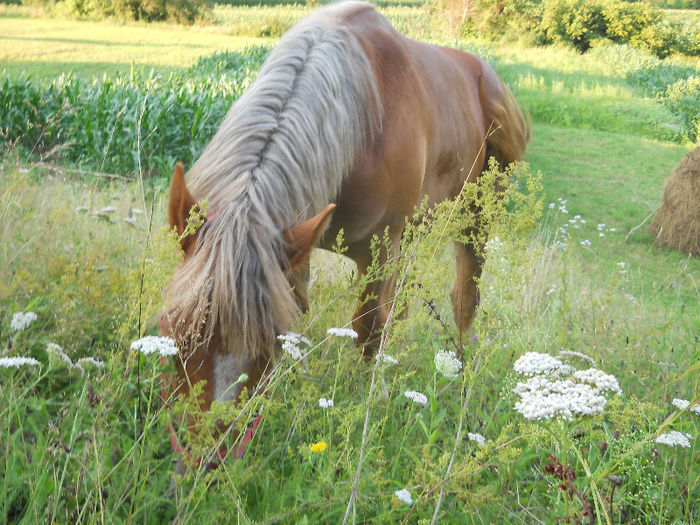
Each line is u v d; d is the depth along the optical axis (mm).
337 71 2598
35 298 2555
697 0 52906
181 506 1609
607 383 1675
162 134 9695
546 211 11430
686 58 39781
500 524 1979
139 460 1708
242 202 2025
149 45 31234
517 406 1597
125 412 2064
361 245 3008
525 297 3777
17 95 10016
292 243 2057
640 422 1866
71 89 10961
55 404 2084
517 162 2504
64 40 30844
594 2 39375
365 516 1883
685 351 3439
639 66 30094
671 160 17297
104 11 40344
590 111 21641
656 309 5262
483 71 4398
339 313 2561
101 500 1523
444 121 3596
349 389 2598
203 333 1817
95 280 2340
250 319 1840
